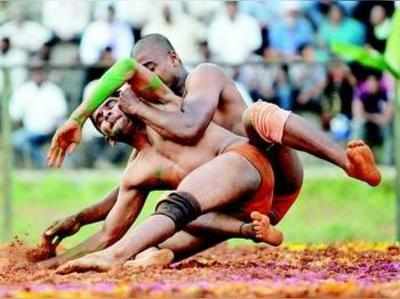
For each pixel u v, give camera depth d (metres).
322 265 14.80
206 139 14.45
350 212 28.91
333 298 11.67
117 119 14.48
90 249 14.88
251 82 27.58
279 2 30.27
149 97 14.31
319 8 30.14
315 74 27.91
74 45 30.69
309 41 30.03
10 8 31.02
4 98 27.05
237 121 14.82
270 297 11.68
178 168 14.45
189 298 11.64
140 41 14.92
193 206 13.83
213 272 13.56
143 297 11.64
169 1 30.34
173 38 30.17
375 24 29.92
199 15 30.34
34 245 16.41
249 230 14.15
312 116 28.00
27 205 28.70
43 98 28.98
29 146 29.25
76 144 14.06
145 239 13.68
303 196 29.19
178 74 14.91
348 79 28.06
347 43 28.39
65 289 12.12
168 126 14.23
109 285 12.34
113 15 30.45
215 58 30.17
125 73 14.05
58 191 28.94
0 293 11.97
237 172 14.09
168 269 13.73
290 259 16.12
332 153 14.22
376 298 11.68
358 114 28.22
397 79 24.31
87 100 14.02
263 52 30.12
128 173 14.72
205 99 14.42
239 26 30.06
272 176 14.41
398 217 26.22
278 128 14.19
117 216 14.79
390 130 28.45
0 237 26.80
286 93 27.80
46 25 30.84
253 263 15.27
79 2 30.59
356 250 17.97
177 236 14.35
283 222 28.67
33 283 12.76
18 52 30.84
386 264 14.89
